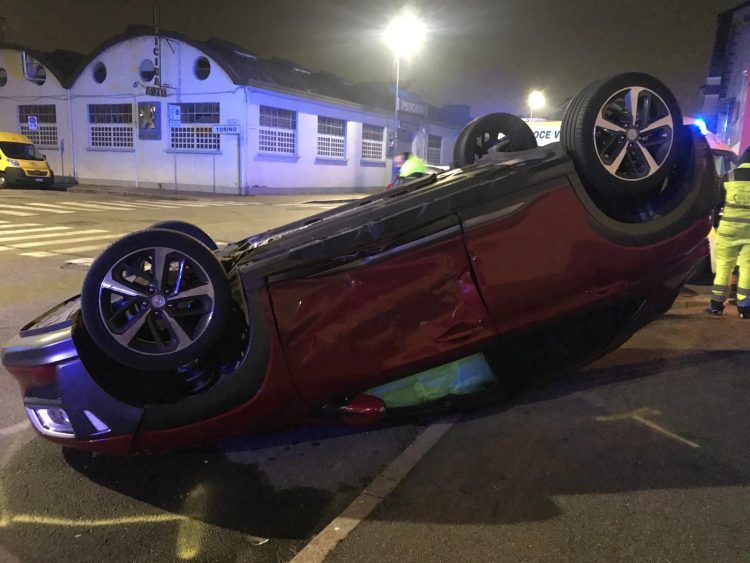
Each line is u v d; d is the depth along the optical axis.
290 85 29.20
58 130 31.94
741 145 10.20
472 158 5.03
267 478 3.46
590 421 3.96
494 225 3.31
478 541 2.75
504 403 4.27
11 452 3.82
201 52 26.67
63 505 3.23
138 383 3.47
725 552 2.63
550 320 3.48
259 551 2.84
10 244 11.88
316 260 3.22
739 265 6.29
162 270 3.22
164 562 2.76
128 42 28.62
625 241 3.50
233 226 15.49
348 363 3.31
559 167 3.43
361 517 2.95
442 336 3.36
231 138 27.19
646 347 5.39
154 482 3.45
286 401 3.35
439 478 3.29
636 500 3.04
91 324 3.14
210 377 3.49
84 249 11.36
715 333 5.79
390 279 3.26
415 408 3.65
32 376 3.38
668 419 3.96
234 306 3.60
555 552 2.66
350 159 35.12
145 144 29.47
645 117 3.51
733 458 3.44
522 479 3.27
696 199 3.71
